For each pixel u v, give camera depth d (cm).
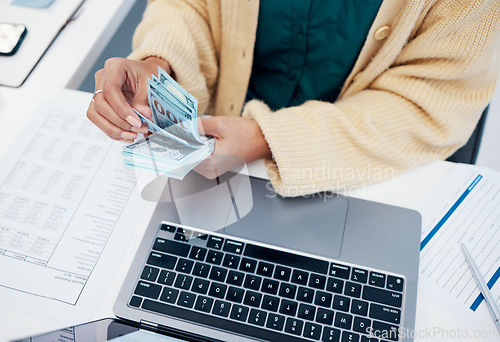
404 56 66
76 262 52
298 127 58
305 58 76
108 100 54
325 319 48
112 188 58
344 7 64
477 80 61
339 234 54
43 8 76
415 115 62
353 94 73
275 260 52
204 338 48
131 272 51
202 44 73
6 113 65
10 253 53
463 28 56
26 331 48
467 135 65
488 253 52
